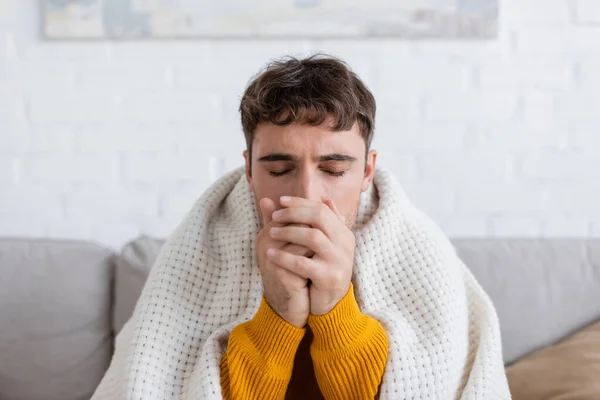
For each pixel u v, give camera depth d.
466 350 1.00
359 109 0.92
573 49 1.63
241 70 1.64
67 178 1.66
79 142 1.65
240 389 0.87
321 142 0.88
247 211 1.04
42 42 1.63
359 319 0.91
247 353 0.88
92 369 1.34
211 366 0.88
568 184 1.66
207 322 0.98
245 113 0.95
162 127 1.65
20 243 1.39
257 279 0.98
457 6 1.60
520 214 1.66
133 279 1.34
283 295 0.87
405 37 1.63
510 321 1.31
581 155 1.65
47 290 1.34
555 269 1.34
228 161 1.66
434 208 1.66
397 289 1.02
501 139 1.65
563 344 1.26
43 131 1.65
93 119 1.65
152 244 1.39
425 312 0.99
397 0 1.61
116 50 1.64
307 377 1.03
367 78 1.64
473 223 1.66
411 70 1.64
